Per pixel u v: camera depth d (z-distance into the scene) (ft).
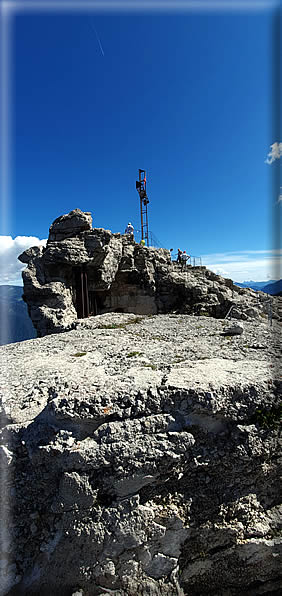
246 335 36.04
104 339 37.06
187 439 18.11
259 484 19.22
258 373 21.86
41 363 28.19
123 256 92.07
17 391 21.86
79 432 18.29
